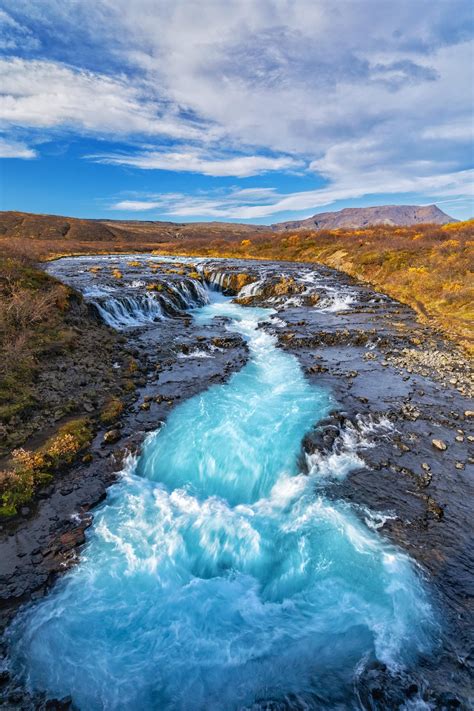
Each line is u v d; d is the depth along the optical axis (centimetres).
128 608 699
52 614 678
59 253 6500
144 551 812
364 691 561
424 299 2905
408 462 1077
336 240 6194
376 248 4600
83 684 584
